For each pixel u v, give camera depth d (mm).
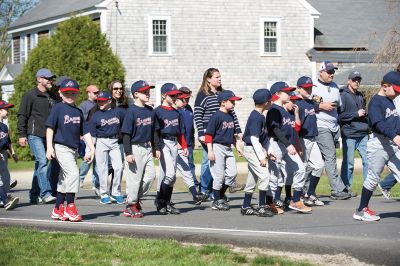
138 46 43469
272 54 46344
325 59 47219
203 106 15586
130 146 13180
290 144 13297
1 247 10312
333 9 51125
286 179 13977
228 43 45406
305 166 14680
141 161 13289
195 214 13859
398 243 9781
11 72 50938
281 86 13562
